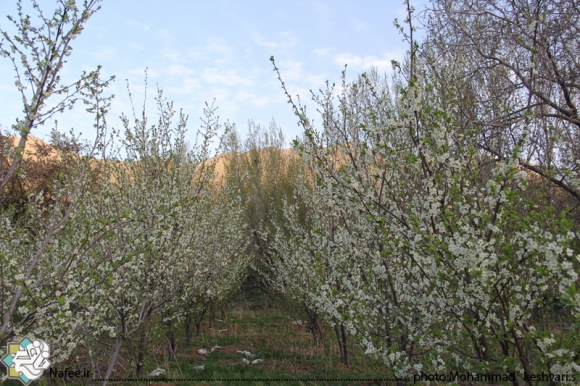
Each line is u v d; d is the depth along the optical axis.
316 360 7.97
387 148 3.74
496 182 3.11
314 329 9.30
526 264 3.19
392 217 3.84
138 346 5.80
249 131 19.64
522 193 4.22
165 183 6.19
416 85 3.41
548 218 2.87
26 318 3.31
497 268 3.12
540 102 4.76
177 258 5.98
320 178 3.86
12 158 3.46
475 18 5.91
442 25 5.92
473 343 3.25
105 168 5.58
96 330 4.34
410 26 3.80
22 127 3.23
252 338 10.59
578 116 4.62
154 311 5.95
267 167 18.81
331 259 4.32
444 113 3.57
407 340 4.46
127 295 5.07
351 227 5.17
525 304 3.06
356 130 5.19
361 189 3.67
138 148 6.54
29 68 3.30
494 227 2.95
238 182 16.42
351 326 3.62
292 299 9.34
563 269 2.43
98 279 3.99
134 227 5.21
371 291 4.40
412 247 3.34
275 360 8.16
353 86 5.44
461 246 3.06
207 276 8.06
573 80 5.54
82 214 4.88
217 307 12.95
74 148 4.67
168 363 7.45
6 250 4.80
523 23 5.04
